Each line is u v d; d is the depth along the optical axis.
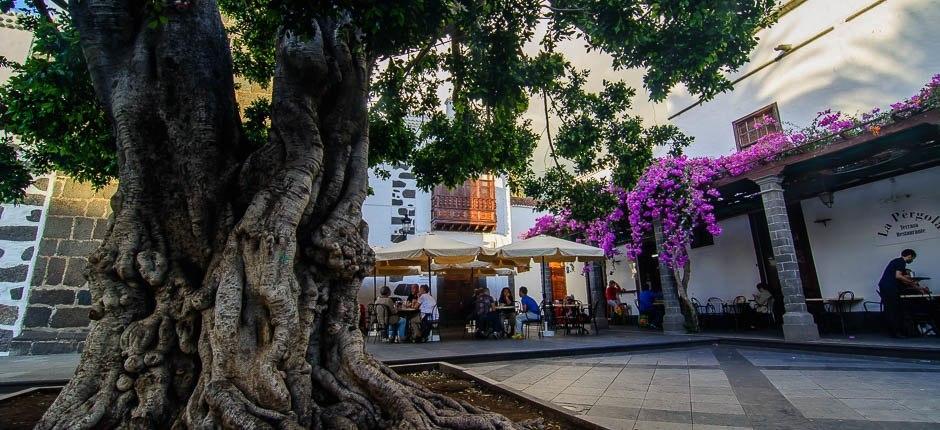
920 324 7.82
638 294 13.84
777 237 8.46
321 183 3.30
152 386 2.55
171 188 3.02
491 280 15.88
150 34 3.05
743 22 4.11
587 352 8.06
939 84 6.37
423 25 3.05
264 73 6.33
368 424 2.69
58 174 9.26
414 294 10.96
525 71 4.87
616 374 5.89
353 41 3.40
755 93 10.95
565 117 6.20
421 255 9.62
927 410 3.82
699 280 12.60
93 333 2.68
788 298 8.24
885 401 4.15
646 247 14.44
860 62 9.10
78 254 9.06
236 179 3.10
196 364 2.72
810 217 10.27
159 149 3.03
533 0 4.32
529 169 7.10
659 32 4.21
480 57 4.82
